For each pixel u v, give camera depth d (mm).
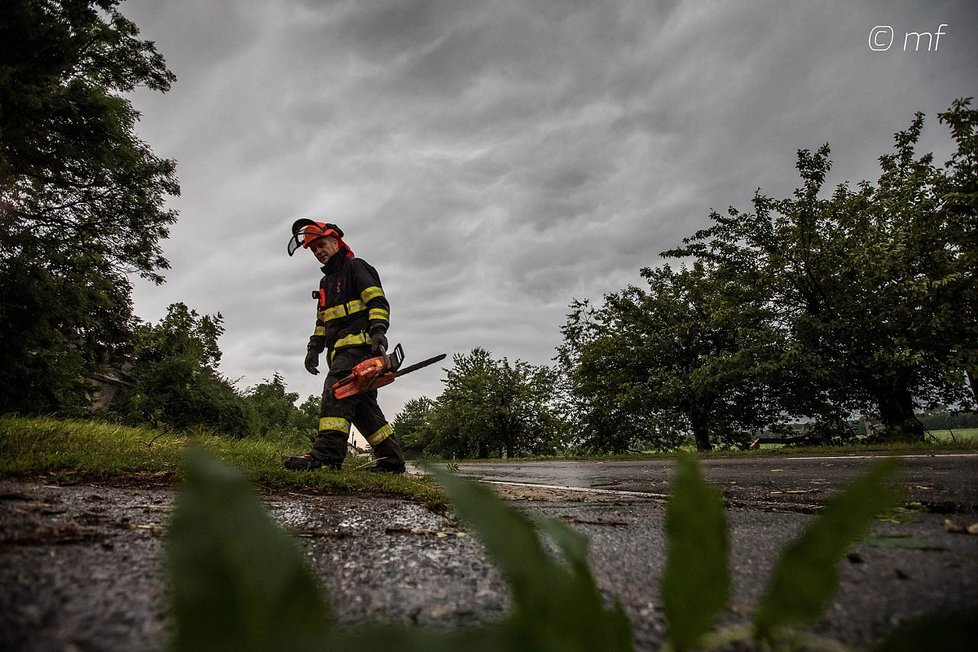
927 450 7531
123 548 1234
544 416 35812
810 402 16766
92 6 11344
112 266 16297
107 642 724
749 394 18469
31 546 1210
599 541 1656
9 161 12180
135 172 15484
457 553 1412
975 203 12305
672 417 20203
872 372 13961
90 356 16656
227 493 184
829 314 15195
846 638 804
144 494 2361
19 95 10195
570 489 3982
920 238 13711
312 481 3146
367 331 4145
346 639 211
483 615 935
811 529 333
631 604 999
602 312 23625
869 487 308
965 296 13109
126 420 24391
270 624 177
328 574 1205
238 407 30719
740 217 17594
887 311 13844
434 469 330
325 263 4461
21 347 13234
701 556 318
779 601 346
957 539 1416
